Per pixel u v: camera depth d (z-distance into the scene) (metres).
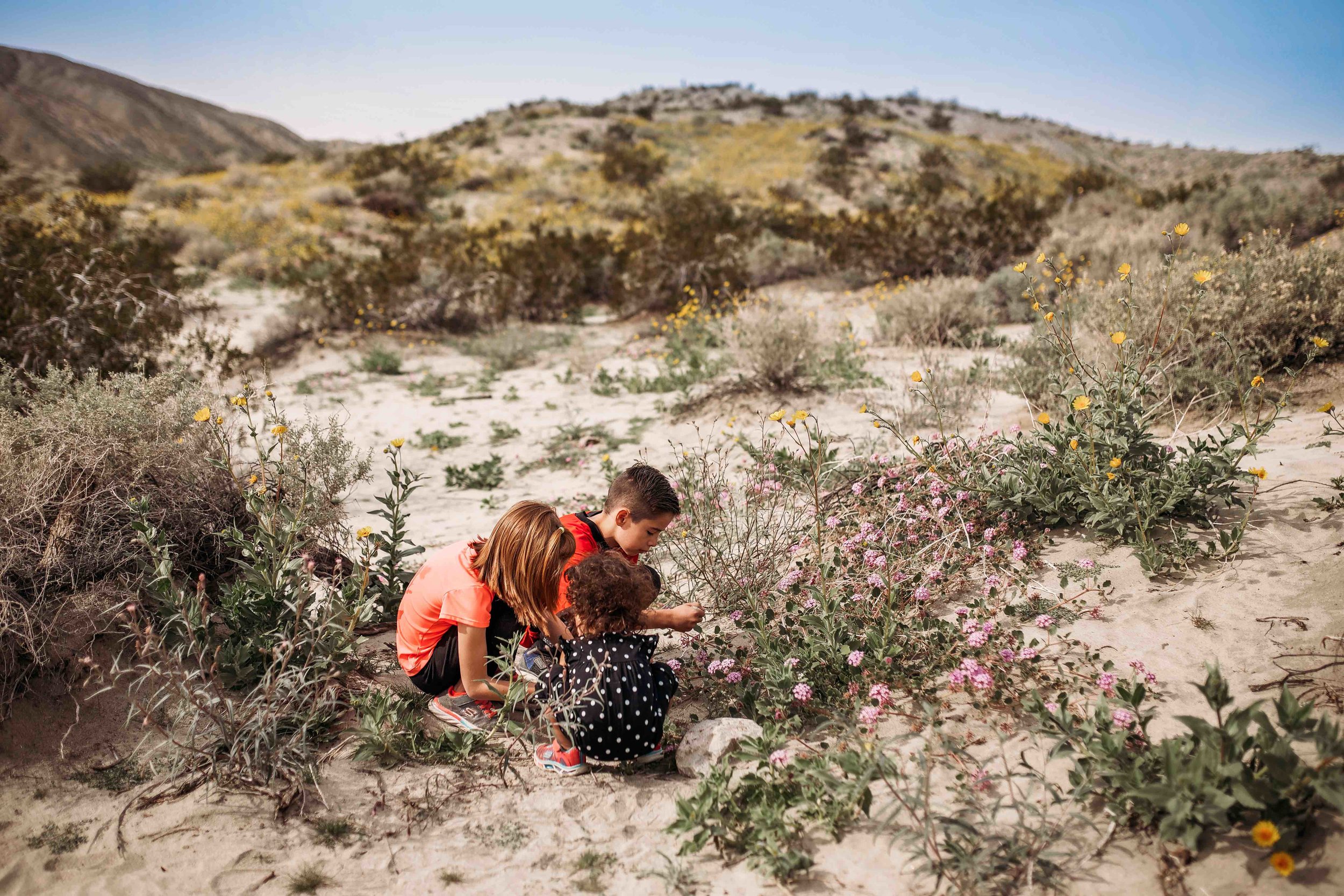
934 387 5.94
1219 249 6.25
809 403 6.96
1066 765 2.32
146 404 3.64
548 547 2.68
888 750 2.48
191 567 3.50
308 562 2.89
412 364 11.23
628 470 3.06
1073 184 26.84
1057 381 4.05
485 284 13.87
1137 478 3.55
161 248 11.86
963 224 14.74
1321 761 1.88
